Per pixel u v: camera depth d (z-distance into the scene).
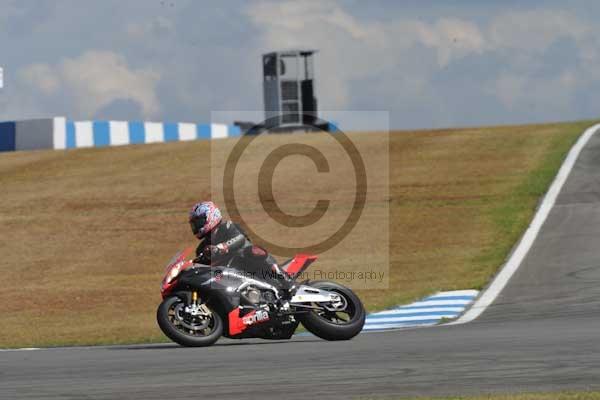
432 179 127.69
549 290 61.59
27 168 172.00
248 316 39.09
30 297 79.19
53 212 129.00
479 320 52.06
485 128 177.25
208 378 28.55
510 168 130.50
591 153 136.38
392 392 24.72
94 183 150.12
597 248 76.88
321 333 40.00
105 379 29.25
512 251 79.62
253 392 25.42
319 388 25.73
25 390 27.28
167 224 115.69
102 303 74.19
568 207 99.94
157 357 35.78
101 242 107.81
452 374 27.48
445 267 77.00
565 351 31.62
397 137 171.50
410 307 59.31
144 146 187.88
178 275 39.84
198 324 39.38
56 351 42.81
